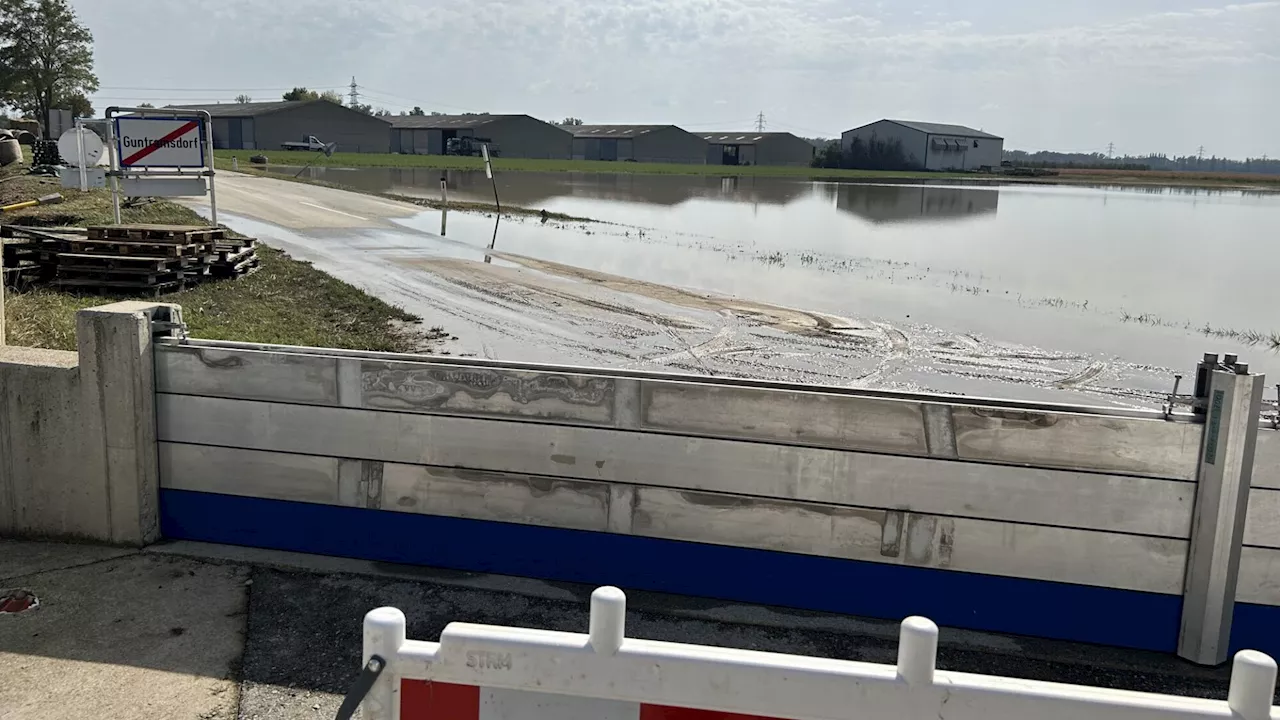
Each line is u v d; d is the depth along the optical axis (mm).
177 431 5688
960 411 4828
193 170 17766
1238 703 2053
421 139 111188
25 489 5680
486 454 5367
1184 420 4691
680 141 128000
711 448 5113
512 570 5438
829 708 2168
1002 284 21688
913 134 130500
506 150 114375
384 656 2264
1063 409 4922
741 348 13234
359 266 18266
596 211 40719
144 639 4543
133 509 5605
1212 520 4613
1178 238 36906
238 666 4336
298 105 96000
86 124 21625
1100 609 4867
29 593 4988
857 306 17531
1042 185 99938
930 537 4957
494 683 2244
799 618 5051
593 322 14414
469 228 27812
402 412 5418
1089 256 29281
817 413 4965
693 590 5258
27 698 4012
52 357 5727
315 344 11477
